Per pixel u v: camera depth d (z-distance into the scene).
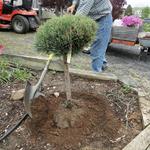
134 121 2.87
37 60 4.21
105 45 4.43
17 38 7.91
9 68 3.83
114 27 6.42
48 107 2.87
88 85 3.54
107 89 3.45
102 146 2.49
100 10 4.21
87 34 2.46
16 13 8.62
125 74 5.22
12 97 3.11
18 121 2.75
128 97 3.33
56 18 2.52
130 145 2.45
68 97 2.79
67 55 2.50
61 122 2.66
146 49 6.30
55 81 3.60
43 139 2.54
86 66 5.38
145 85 4.38
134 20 6.27
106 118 2.81
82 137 2.56
